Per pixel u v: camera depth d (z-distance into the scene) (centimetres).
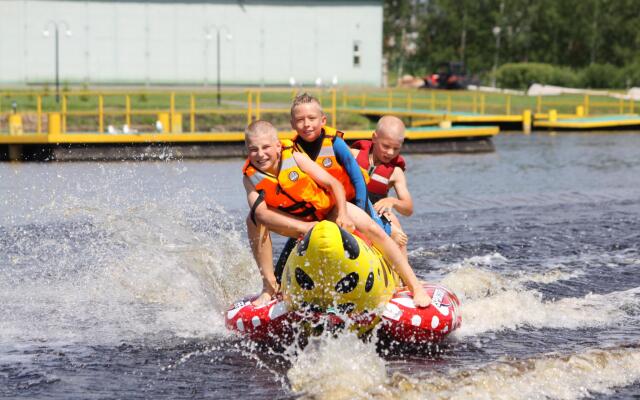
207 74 9419
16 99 6844
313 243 1099
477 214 2534
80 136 3906
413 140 4688
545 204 2759
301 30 9681
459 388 1088
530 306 1503
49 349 1266
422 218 2448
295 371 1135
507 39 13975
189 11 9294
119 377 1154
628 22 13488
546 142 5444
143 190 2716
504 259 1922
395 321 1198
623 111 7756
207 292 1555
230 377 1148
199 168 3597
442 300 1262
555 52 13662
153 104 6706
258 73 9594
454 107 7644
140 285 1592
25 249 1875
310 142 1199
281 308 1205
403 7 15975
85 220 2161
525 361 1177
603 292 1631
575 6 13625
